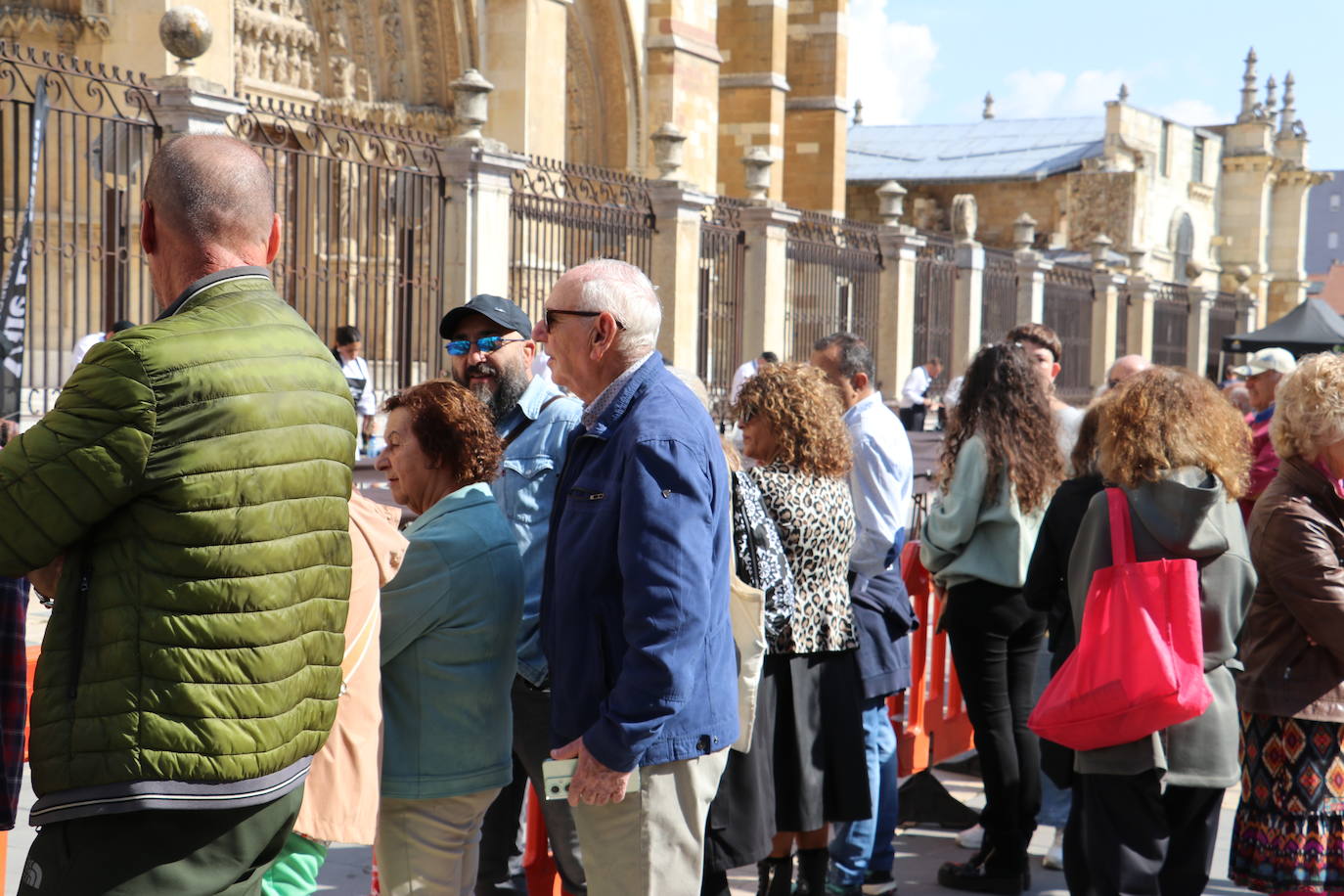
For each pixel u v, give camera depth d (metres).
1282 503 4.06
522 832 4.95
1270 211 57.47
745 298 17.36
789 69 33.53
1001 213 47.38
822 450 4.60
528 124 20.72
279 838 2.70
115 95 14.34
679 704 3.17
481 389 4.48
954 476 5.19
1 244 8.98
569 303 3.43
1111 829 4.14
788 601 4.40
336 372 2.76
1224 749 4.16
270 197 2.75
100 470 2.35
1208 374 33.94
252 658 2.48
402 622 3.50
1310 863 4.08
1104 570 4.13
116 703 2.39
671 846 3.39
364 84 19.47
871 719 4.99
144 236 2.70
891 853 5.13
